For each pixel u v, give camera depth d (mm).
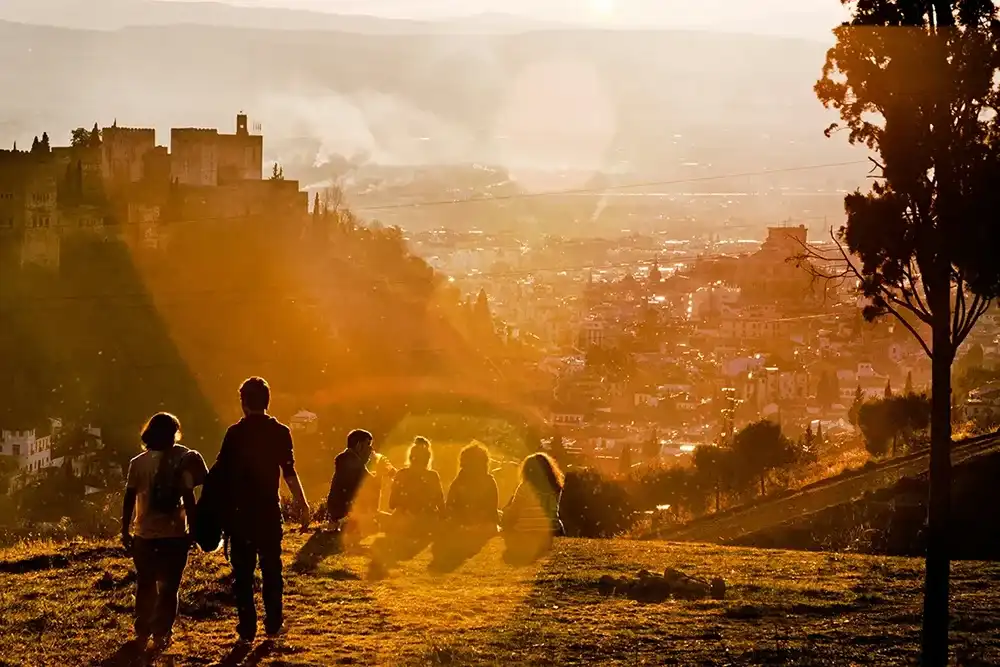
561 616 29609
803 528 61438
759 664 25359
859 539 55719
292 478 26172
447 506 41969
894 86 27656
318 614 29062
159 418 25422
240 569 25766
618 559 38062
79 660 24062
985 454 66312
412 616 29125
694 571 36438
